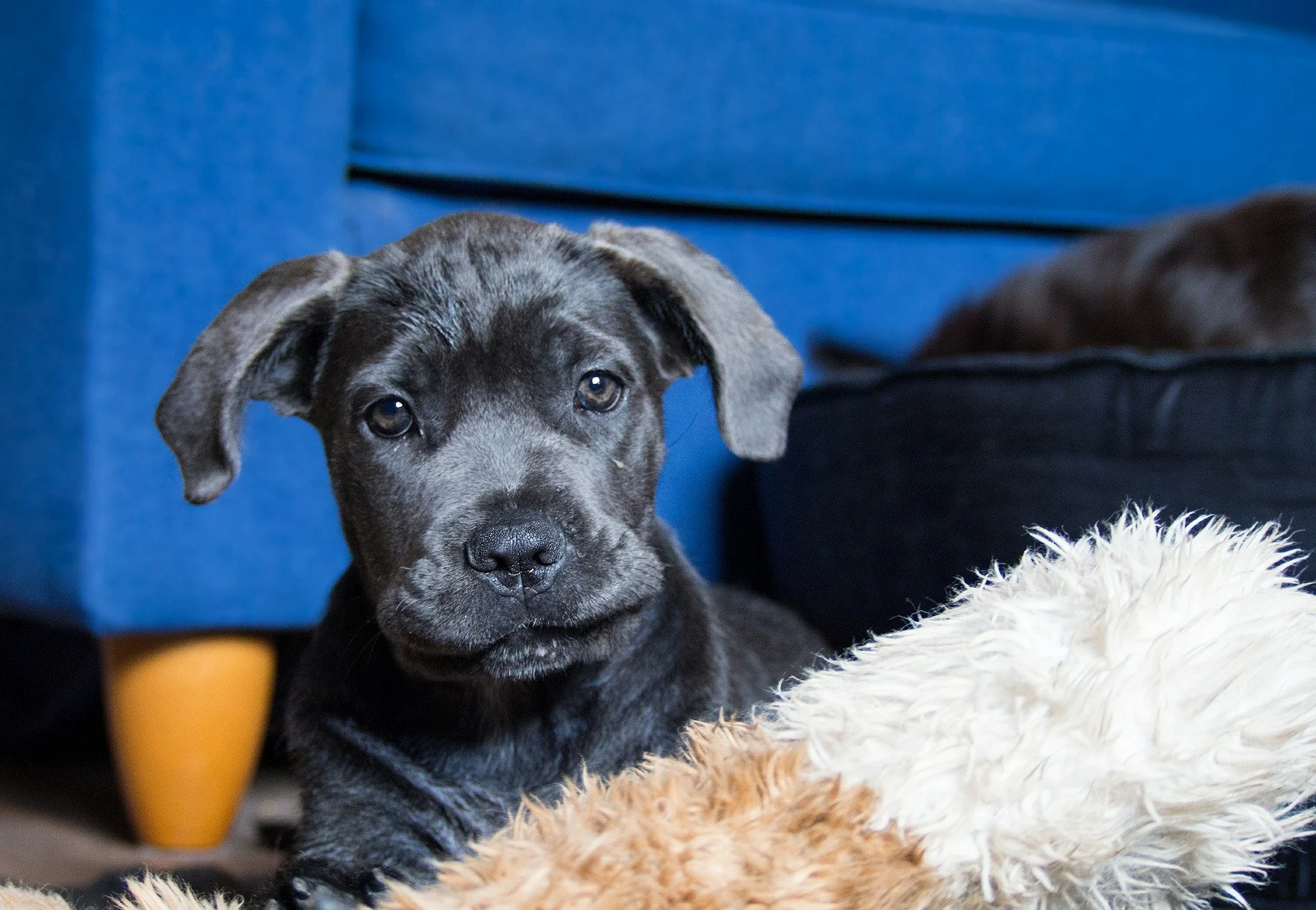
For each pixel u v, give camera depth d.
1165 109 0.96
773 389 0.64
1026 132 0.93
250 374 0.63
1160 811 0.49
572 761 0.63
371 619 0.63
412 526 0.61
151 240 0.73
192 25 0.73
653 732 0.64
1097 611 0.51
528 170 0.83
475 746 0.63
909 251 0.93
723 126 0.86
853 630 0.78
